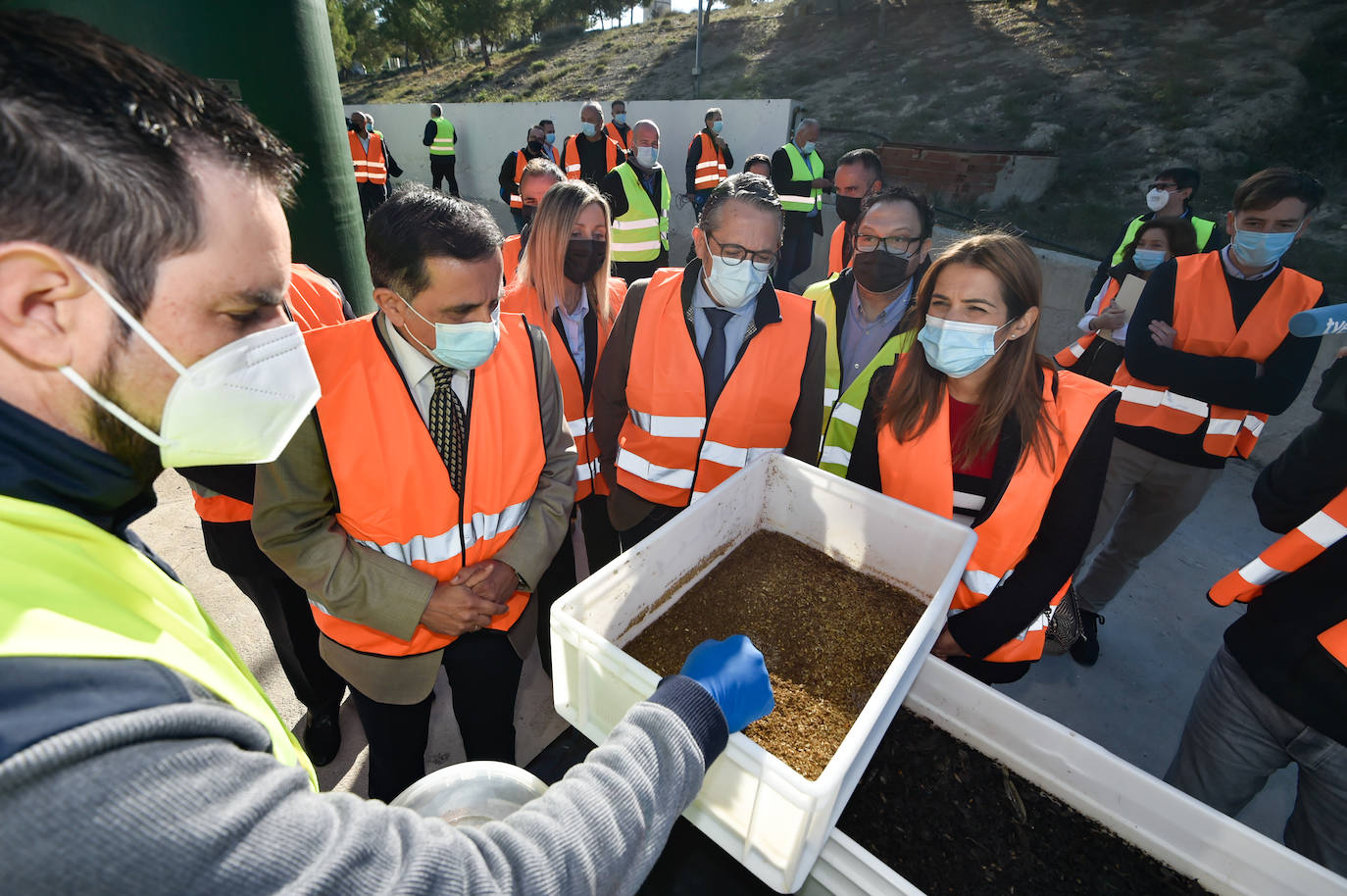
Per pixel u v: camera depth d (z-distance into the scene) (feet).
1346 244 22.61
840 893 2.77
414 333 4.09
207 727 1.39
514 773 2.68
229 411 1.91
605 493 7.76
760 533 4.97
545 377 5.12
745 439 6.29
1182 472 7.83
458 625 4.37
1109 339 9.19
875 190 10.84
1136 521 8.38
